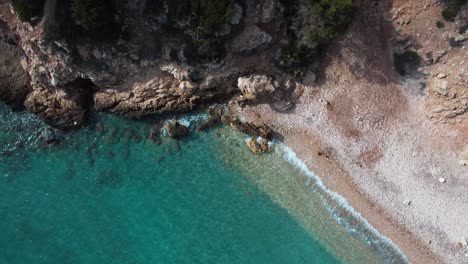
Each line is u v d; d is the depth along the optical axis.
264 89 42.28
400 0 40.12
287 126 43.75
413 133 43.59
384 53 42.78
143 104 43.03
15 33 40.56
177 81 42.53
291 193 42.28
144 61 41.38
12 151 42.78
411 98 43.72
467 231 41.59
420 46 41.59
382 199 42.22
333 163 42.97
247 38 39.81
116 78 42.12
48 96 42.81
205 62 40.91
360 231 41.44
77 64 40.53
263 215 41.53
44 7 37.44
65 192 41.69
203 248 40.25
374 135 43.47
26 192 41.59
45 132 43.03
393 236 41.38
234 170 42.72
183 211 41.38
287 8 39.91
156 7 38.03
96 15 36.22
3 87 42.44
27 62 41.53
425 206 42.16
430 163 43.09
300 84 43.34
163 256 39.88
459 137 42.94
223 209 41.56
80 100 42.97
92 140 43.19
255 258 40.00
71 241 40.16
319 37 39.28
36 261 39.31
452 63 41.19
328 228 41.44
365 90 43.47
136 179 42.22
